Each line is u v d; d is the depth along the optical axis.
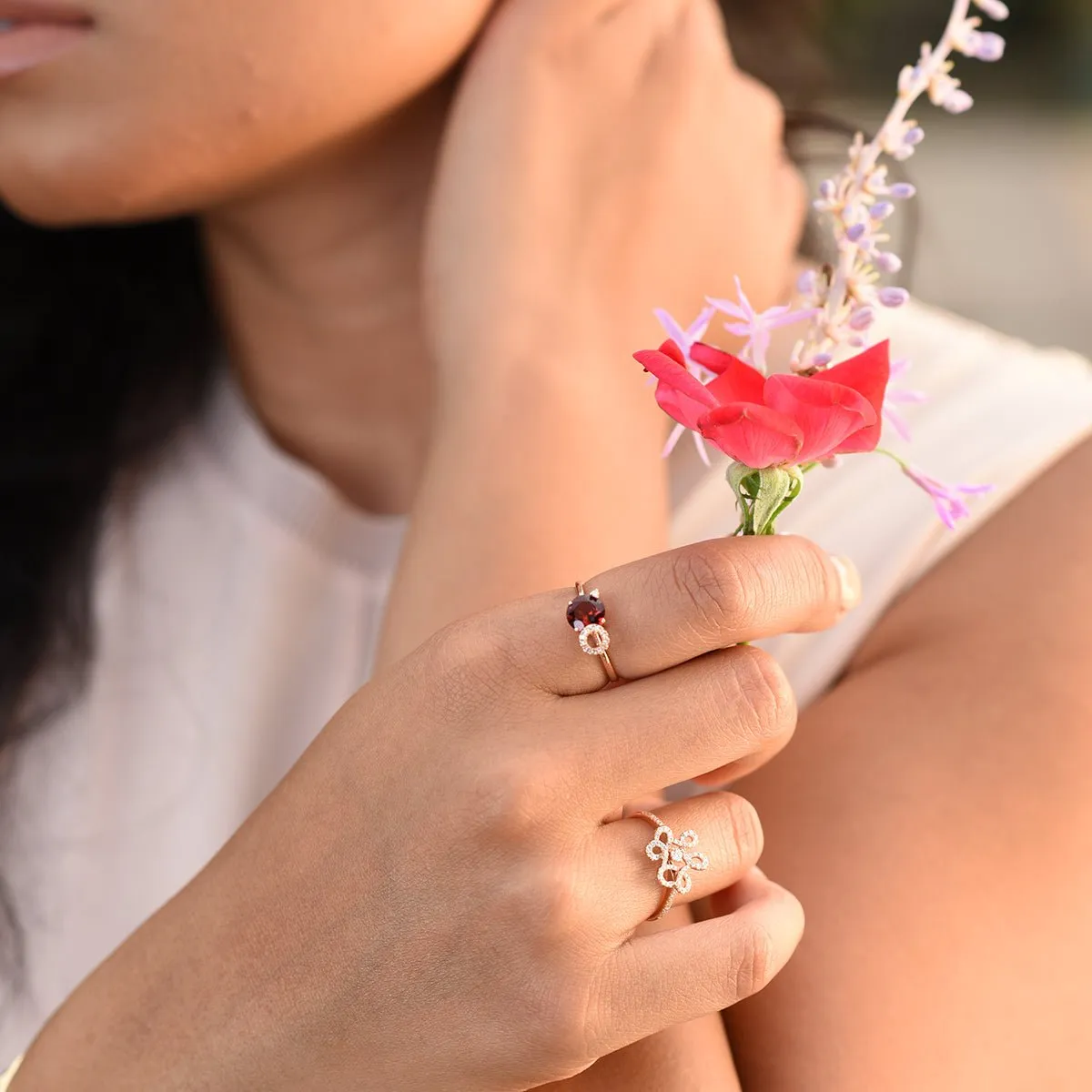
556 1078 0.43
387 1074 0.43
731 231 0.54
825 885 0.48
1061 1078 0.46
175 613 0.61
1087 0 4.13
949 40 0.41
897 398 0.41
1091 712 0.49
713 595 0.41
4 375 0.61
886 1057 0.46
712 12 0.56
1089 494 0.53
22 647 0.60
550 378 0.50
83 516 0.62
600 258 0.52
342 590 0.60
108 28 0.51
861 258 0.41
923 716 0.50
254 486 0.61
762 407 0.38
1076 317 2.16
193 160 0.52
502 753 0.42
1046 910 0.47
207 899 0.45
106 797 0.60
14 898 0.59
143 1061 0.45
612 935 0.42
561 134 0.54
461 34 0.54
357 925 0.43
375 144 0.57
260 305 0.60
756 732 0.42
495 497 0.49
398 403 0.61
